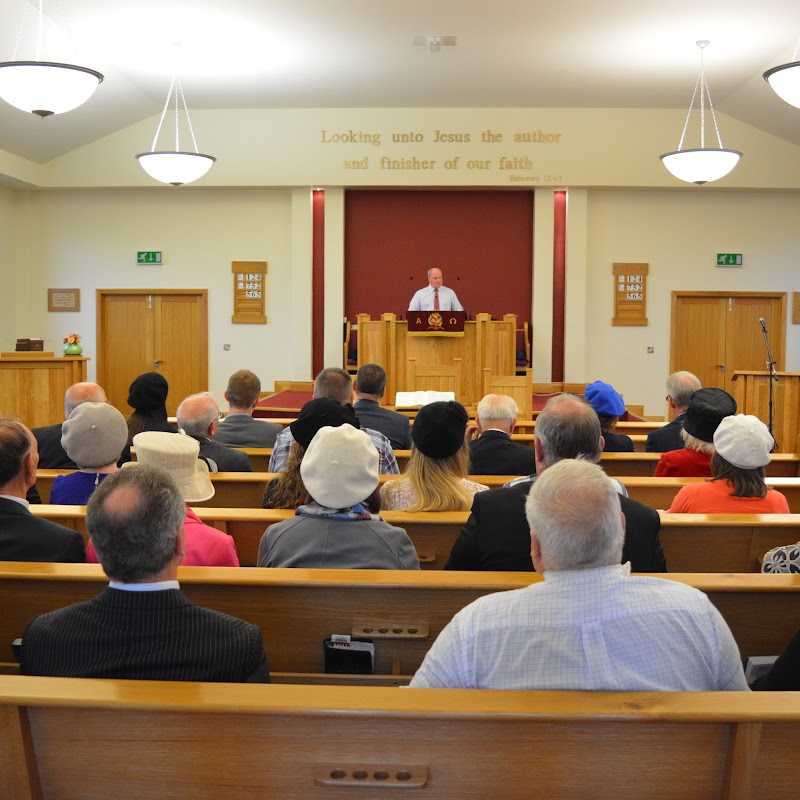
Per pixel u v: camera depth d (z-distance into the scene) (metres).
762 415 8.83
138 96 11.57
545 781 1.40
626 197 12.95
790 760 1.39
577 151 12.31
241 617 2.30
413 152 12.38
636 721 1.36
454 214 13.05
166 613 1.71
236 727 1.41
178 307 13.30
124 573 1.70
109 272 13.24
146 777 1.44
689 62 10.42
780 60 10.15
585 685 1.53
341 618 2.29
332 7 8.90
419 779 1.39
